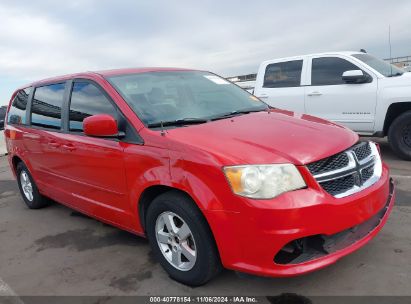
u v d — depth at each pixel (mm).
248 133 3225
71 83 4508
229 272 3438
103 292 3381
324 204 2760
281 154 2881
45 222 5285
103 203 4059
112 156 3678
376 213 3115
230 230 2803
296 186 2787
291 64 8078
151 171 3283
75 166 4266
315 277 3250
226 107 4137
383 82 6848
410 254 3482
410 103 6703
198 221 2990
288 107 8055
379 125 6957
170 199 3152
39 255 4266
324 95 7512
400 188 5277
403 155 6809
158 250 3453
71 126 4363
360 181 3092
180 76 4469
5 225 5355
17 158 5824
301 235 2701
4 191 7359
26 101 5512
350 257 3506
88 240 4516
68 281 3633
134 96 3834
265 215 2680
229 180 2785
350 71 7039
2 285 3691
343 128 3611
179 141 3146
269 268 2764
